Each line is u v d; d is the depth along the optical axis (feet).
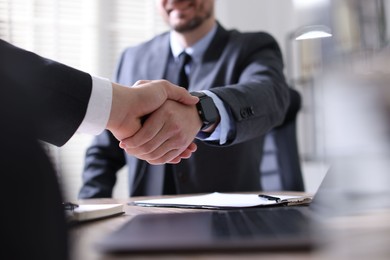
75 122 2.06
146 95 2.40
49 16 7.36
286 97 3.83
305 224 1.13
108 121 2.23
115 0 7.84
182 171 4.19
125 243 0.88
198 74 4.57
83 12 7.61
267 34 4.82
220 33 4.82
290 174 4.48
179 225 1.23
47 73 1.92
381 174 1.62
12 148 0.76
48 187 0.79
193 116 2.64
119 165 4.99
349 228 1.05
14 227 0.74
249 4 8.36
